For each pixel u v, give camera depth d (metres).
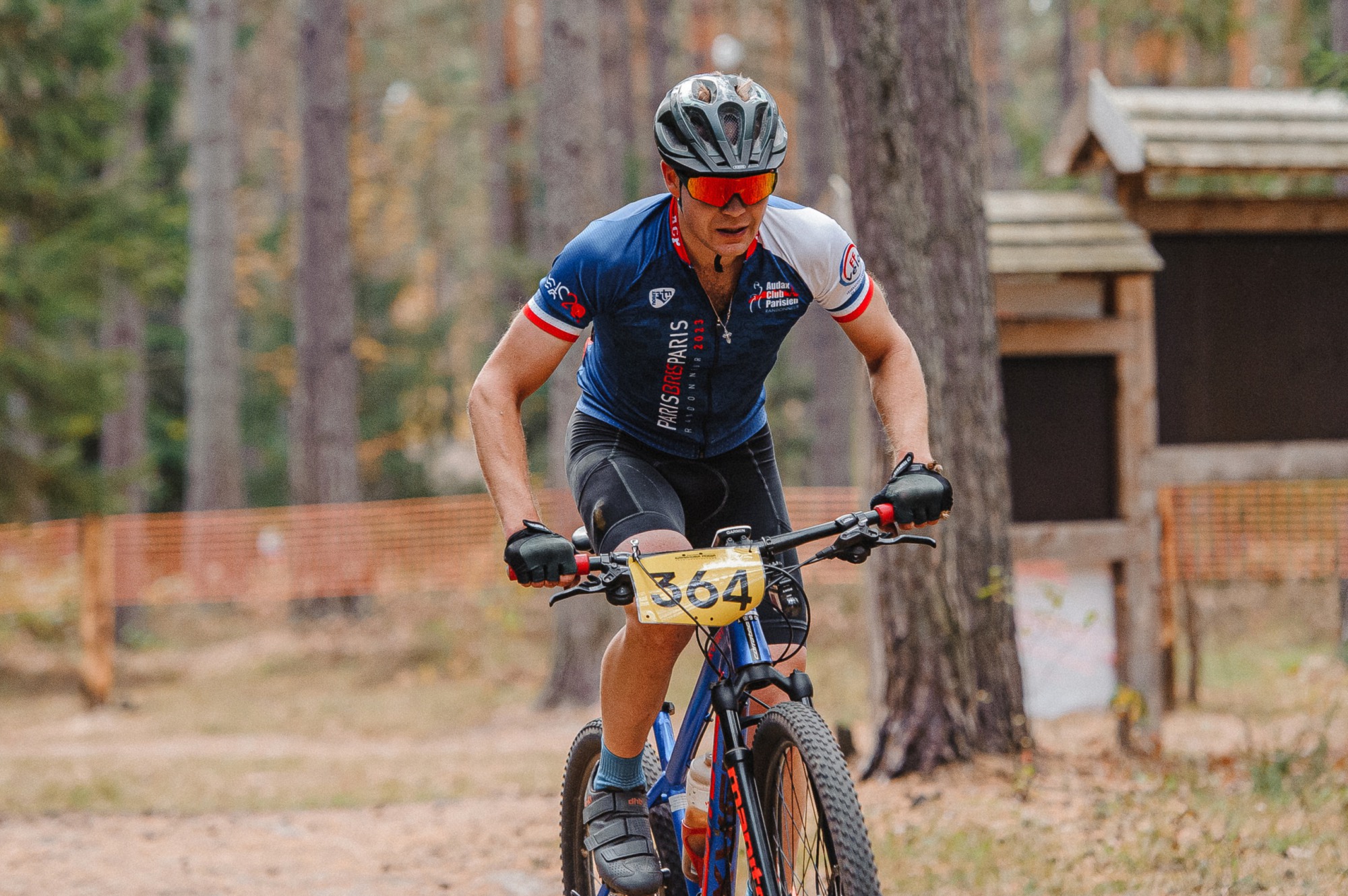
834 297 3.68
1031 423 9.95
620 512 3.60
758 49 37.84
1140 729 9.59
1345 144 9.95
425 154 43.12
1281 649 14.74
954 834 6.61
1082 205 10.02
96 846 7.55
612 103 31.34
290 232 36.00
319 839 7.72
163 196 18.25
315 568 18.47
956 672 8.02
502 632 20.11
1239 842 5.98
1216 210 10.13
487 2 34.47
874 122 7.86
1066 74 29.80
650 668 3.64
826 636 17.73
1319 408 10.30
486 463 3.53
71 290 17.00
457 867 6.85
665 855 3.99
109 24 17.31
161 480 30.70
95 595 16.58
